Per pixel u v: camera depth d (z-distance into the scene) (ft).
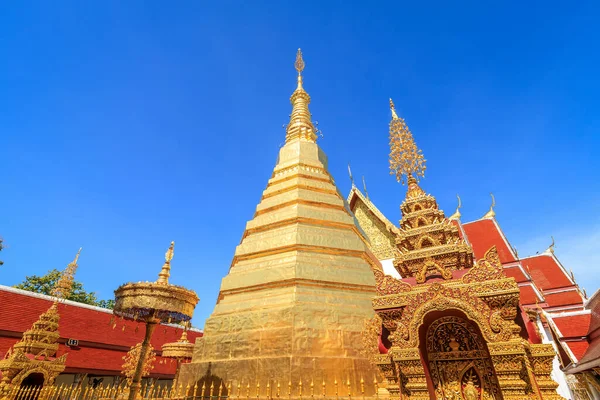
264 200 58.34
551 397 18.12
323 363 33.73
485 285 20.97
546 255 76.59
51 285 122.62
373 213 81.71
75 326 75.82
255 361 35.19
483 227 78.48
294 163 62.54
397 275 68.85
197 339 41.91
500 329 19.75
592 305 43.34
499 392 20.89
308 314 37.40
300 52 91.35
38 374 49.67
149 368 60.75
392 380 22.38
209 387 36.45
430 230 32.12
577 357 41.93
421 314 22.13
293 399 30.78
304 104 80.53
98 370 70.74
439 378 22.77
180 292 34.01
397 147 41.04
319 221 50.93
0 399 43.55
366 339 36.91
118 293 33.91
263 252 48.16
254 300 42.04
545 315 48.11
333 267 44.29
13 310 68.18
